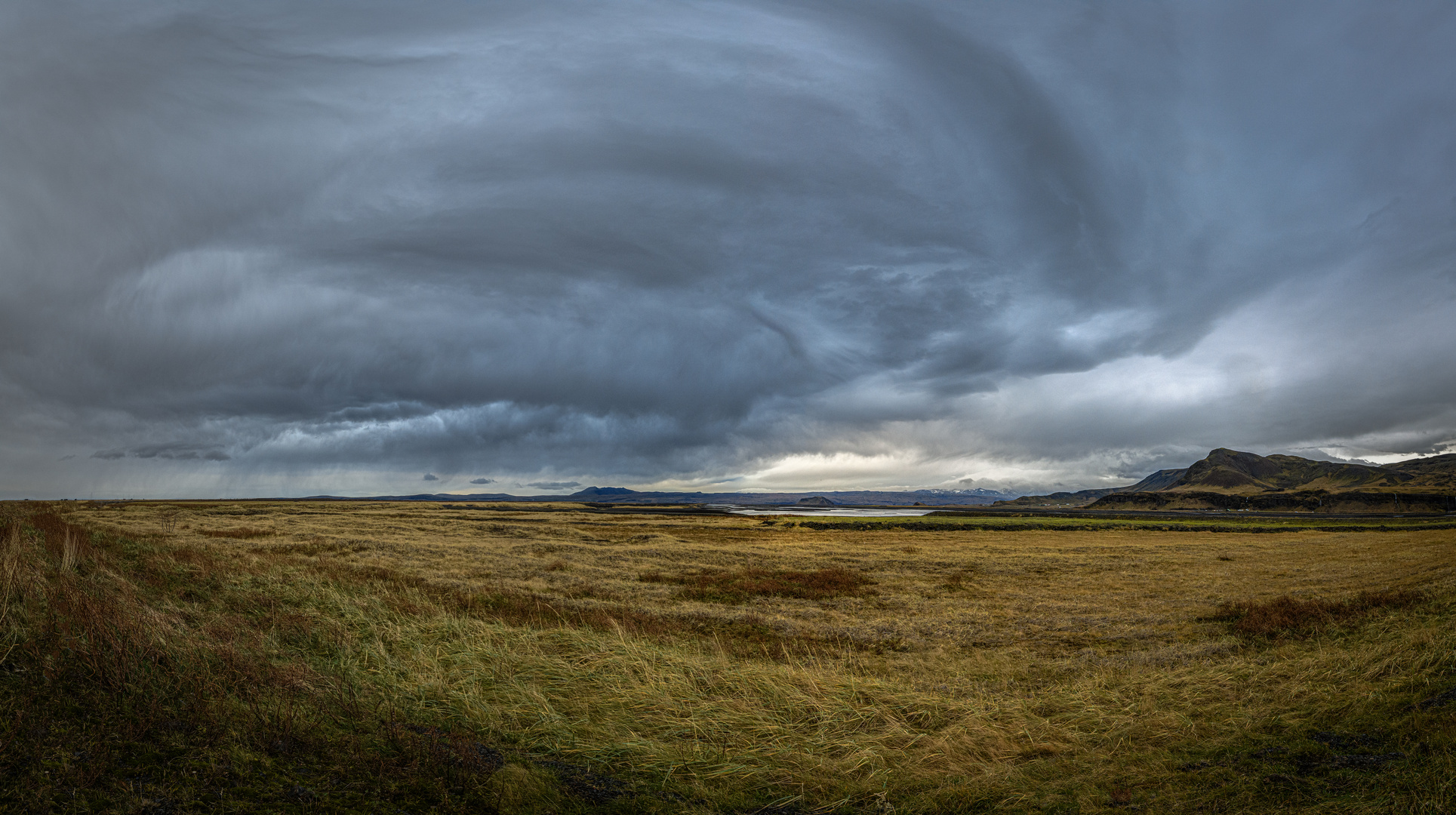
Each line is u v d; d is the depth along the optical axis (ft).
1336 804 20.01
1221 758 25.13
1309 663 37.45
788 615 71.26
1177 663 45.14
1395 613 49.44
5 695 19.84
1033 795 22.98
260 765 19.54
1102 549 158.81
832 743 28.30
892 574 108.27
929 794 23.36
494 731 27.07
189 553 72.59
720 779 24.18
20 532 62.95
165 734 20.08
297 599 51.52
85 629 26.18
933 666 47.60
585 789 22.36
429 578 82.38
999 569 113.50
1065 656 51.55
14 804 15.26
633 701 32.32
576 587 84.33
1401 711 26.73
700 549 142.10
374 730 24.32
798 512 518.37
